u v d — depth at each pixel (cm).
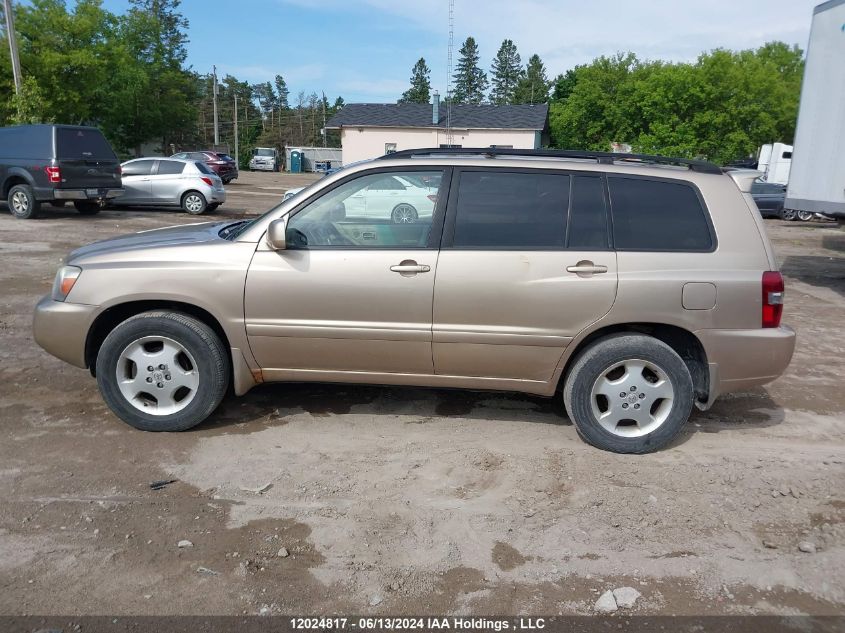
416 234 423
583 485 389
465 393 529
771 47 3152
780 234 1836
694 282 408
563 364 424
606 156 445
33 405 482
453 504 366
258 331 427
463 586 300
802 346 709
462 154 437
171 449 420
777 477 403
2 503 353
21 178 1537
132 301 432
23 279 897
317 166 6500
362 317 422
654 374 425
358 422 469
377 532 339
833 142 972
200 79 6259
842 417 509
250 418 470
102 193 1595
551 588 300
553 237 418
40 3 3078
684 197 424
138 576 299
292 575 304
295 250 424
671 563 320
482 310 414
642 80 3534
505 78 9062
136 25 4438
